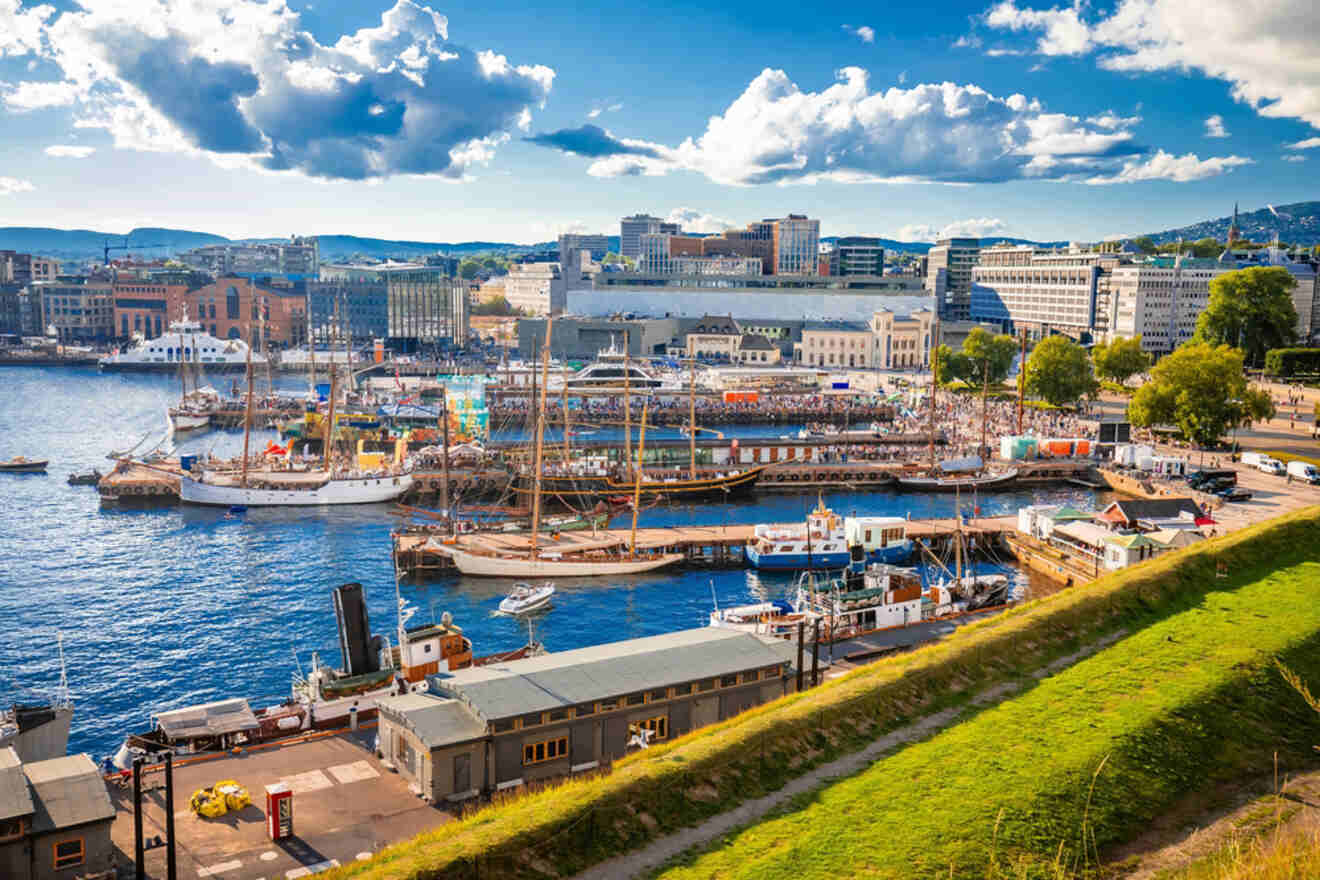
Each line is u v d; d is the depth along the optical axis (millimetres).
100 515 168750
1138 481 183875
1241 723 47844
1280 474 184500
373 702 76250
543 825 41344
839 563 139875
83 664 100625
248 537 154250
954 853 37500
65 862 50062
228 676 97938
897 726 50781
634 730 66688
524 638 110000
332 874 40656
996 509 177250
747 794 44594
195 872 52188
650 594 127500
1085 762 43719
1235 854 33719
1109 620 63719
